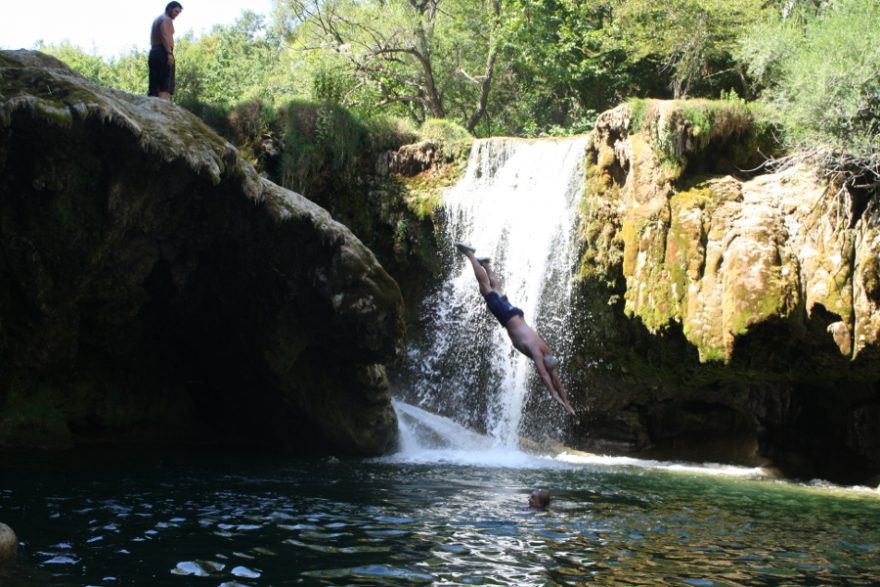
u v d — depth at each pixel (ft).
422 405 80.33
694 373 67.36
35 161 43.57
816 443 66.59
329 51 116.26
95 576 23.21
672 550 29.94
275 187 54.03
